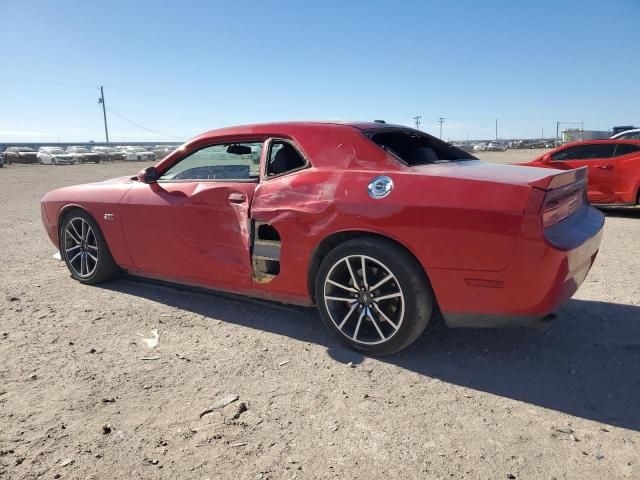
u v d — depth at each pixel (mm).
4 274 5457
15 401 2832
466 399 2855
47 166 43031
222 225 3889
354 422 2629
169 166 4367
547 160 10227
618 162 9469
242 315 4160
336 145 3537
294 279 3598
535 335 3699
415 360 3338
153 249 4371
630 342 3574
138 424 2609
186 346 3578
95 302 4504
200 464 2297
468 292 2975
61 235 5152
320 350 3502
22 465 2285
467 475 2215
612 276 5254
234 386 3006
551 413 2709
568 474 2217
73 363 3307
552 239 2820
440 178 3066
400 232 3064
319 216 3363
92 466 2281
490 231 2838
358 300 3357
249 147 3895
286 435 2514
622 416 2680
